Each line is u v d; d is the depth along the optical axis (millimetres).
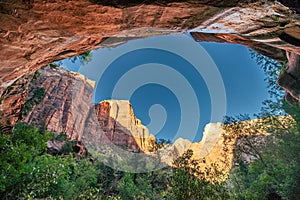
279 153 15648
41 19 3395
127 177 23641
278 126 16516
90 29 3984
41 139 10539
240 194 17656
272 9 3752
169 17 3955
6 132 9938
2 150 8273
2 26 3312
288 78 12656
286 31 4562
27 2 3018
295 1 3502
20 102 9914
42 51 4516
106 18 3678
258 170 17453
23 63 4637
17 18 3244
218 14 3955
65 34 4027
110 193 22594
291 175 13141
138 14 3715
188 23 4293
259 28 4664
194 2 3508
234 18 4180
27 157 8539
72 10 3334
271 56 12891
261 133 18516
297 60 11039
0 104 8891
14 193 8375
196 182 9719
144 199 18641
